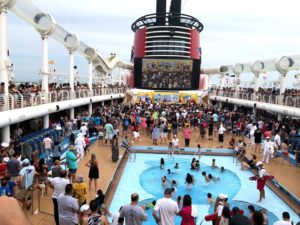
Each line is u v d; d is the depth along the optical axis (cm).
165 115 2658
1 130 1383
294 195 1240
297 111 2003
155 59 4816
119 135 2356
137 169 1678
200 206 1218
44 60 1906
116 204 1200
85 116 2448
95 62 3662
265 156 1717
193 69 4828
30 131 2039
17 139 1381
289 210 1186
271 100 2577
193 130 2712
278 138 1847
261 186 1262
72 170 1128
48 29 1850
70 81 2530
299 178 1447
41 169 1061
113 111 2864
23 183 882
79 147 1587
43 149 1543
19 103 1548
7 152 1192
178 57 5116
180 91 4541
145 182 1474
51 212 932
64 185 777
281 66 2502
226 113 2842
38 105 1730
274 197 1316
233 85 4806
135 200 630
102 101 3562
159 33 5134
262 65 2903
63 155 1656
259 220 507
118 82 5272
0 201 104
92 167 1181
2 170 982
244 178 1567
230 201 1271
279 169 1590
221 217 677
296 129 2153
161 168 1691
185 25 5328
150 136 2428
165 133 2222
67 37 2297
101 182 1305
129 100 4428
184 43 5166
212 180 1520
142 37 5369
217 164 1806
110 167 1548
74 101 2400
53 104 1941
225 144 2195
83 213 652
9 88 1578
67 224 635
